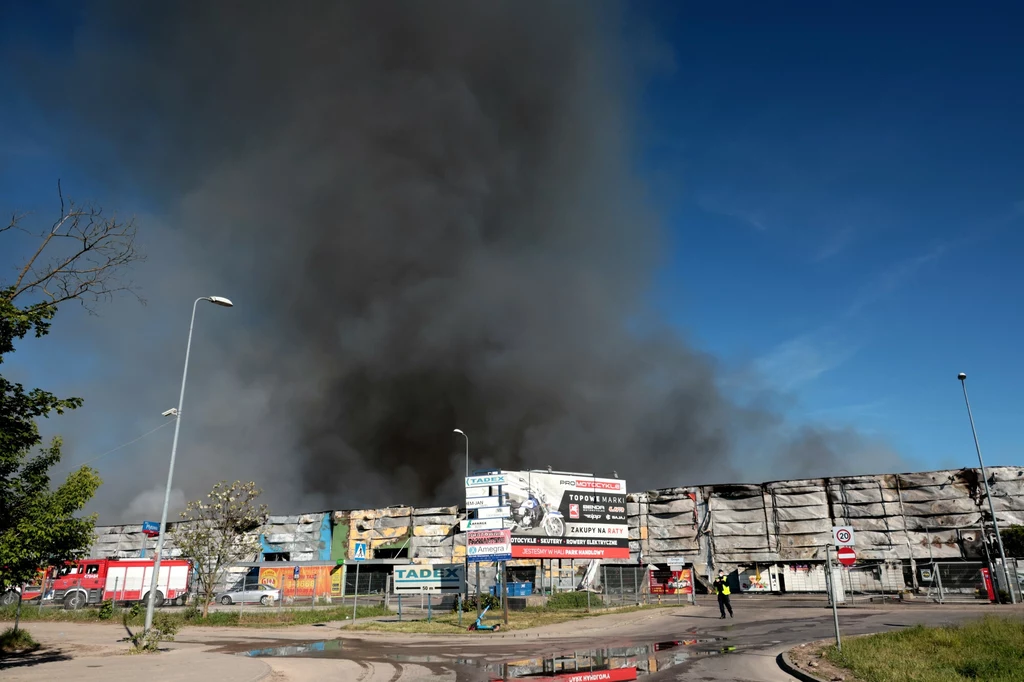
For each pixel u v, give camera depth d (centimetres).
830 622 2756
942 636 1769
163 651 2092
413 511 7906
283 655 2062
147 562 4975
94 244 2047
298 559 8181
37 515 1678
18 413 1727
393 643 2430
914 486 6303
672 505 7062
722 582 3195
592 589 5553
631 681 1395
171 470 2273
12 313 1677
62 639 2595
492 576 6041
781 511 6656
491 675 1549
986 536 5703
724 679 1402
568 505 4412
